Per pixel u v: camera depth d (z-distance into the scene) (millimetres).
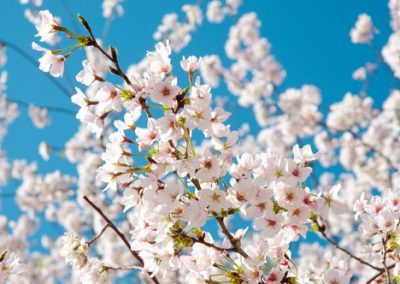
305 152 1181
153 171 1153
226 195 1150
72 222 3307
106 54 1165
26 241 3559
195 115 1147
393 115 3406
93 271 1297
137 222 1202
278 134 3705
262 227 1145
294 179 1148
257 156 1175
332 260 1308
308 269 1292
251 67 3902
